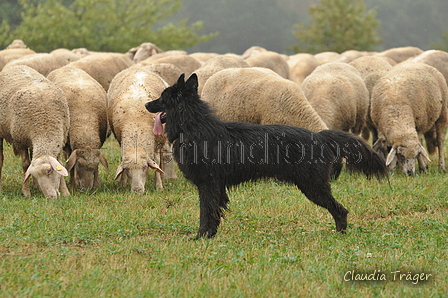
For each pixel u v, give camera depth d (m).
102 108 15.98
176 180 16.45
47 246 9.42
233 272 8.26
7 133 14.35
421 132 18.08
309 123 14.87
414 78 17.75
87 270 8.02
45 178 13.08
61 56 24.89
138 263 8.58
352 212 12.61
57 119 13.83
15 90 14.18
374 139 20.42
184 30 63.88
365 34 64.62
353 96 18.38
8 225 10.55
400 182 15.65
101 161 14.83
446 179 16.06
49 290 7.21
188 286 7.58
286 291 7.58
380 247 9.79
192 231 10.79
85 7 58.91
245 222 11.71
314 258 9.02
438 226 11.11
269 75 16.48
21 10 61.88
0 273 7.75
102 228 10.66
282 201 13.42
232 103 16.53
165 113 10.27
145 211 12.38
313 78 18.91
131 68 17.20
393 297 7.45
